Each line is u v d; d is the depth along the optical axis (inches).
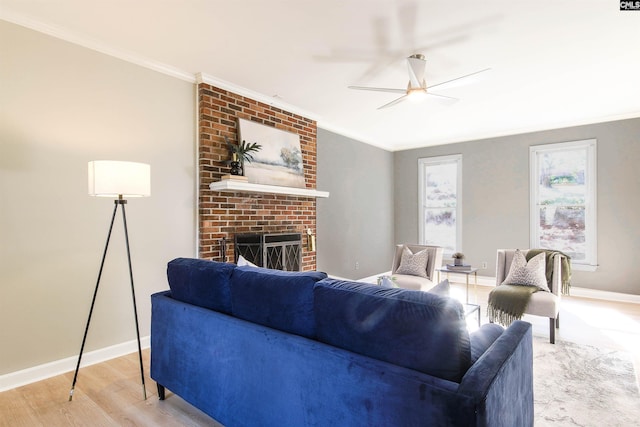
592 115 189.8
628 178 187.2
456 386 43.6
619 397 89.0
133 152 120.0
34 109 98.9
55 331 102.6
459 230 243.4
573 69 129.9
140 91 122.0
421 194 259.6
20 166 96.5
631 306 176.9
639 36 105.9
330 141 208.7
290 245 167.8
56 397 88.9
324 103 167.5
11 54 95.0
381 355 51.1
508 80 140.5
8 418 79.7
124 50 115.5
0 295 93.3
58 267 103.3
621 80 140.2
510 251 158.6
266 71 132.2
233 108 146.1
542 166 213.6
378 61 123.6
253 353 64.9
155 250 125.9
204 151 136.3
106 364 109.1
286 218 170.2
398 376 46.9
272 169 159.3
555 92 153.9
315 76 136.6
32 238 98.6
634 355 115.6
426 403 44.4
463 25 100.5
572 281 203.0
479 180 235.8
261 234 153.4
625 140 187.8
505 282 147.9
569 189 204.7
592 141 196.7
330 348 55.0
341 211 216.8
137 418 79.7
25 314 97.3
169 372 83.6
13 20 94.8
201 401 75.3
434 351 46.6
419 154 261.1
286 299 62.2
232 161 139.6
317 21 98.7
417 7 92.0
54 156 102.5
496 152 229.0
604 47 113.0
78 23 99.7
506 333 61.6
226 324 69.7
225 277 73.8
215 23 99.6
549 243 211.2
